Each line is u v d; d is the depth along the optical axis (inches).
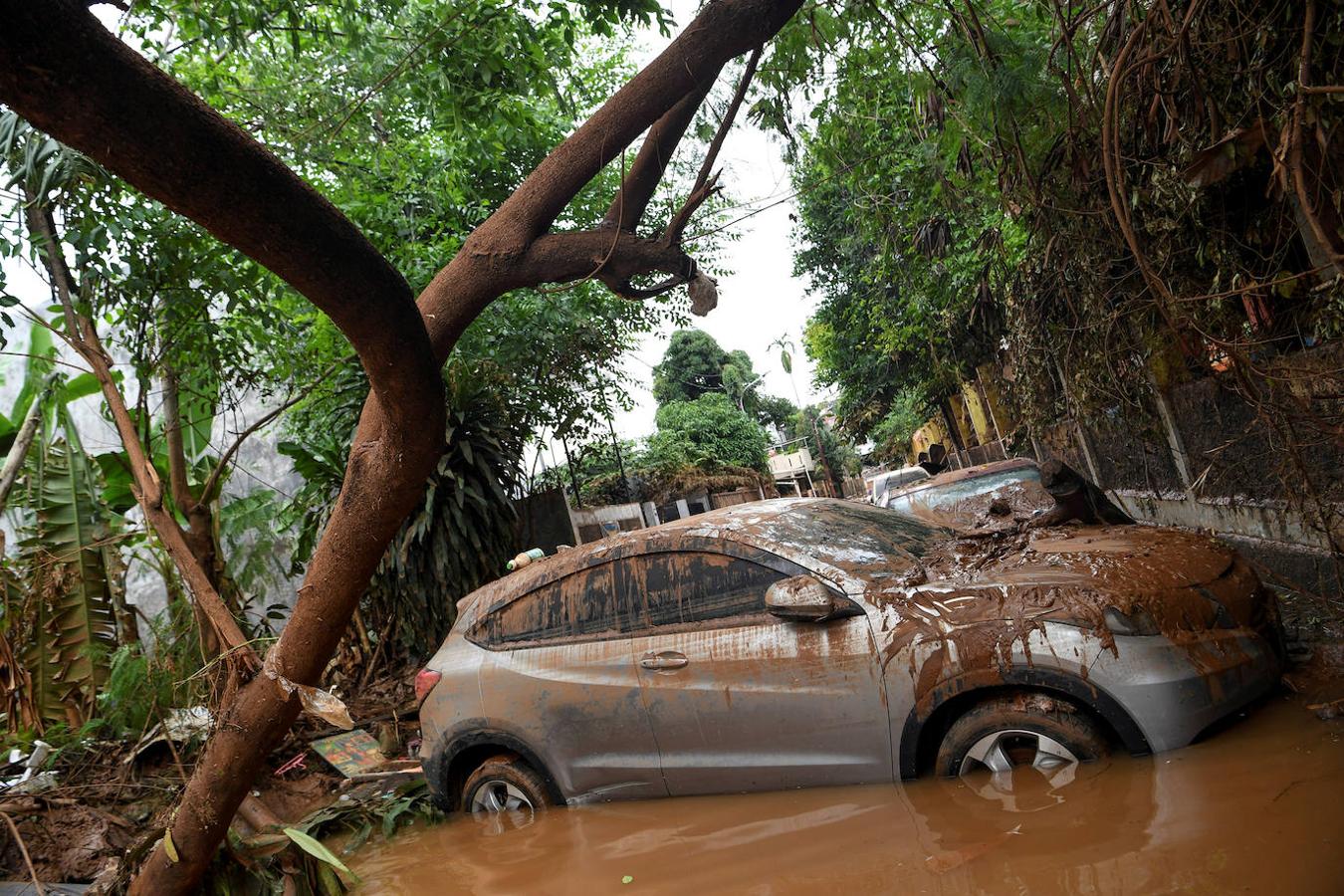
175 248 248.8
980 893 110.6
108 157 91.8
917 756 145.4
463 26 233.6
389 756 286.0
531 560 219.1
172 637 305.6
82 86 85.6
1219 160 155.3
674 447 1258.6
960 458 856.9
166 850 149.9
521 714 187.2
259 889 163.8
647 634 177.5
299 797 256.2
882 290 592.7
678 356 1877.5
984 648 139.1
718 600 172.1
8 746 275.0
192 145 92.5
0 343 211.8
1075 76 194.2
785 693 156.8
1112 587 138.8
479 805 195.8
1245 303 218.4
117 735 275.9
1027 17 232.5
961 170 233.5
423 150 413.4
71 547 317.4
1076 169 189.9
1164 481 343.9
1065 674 132.7
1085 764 132.4
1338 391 185.8
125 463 359.9
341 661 401.4
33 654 299.0
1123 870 106.5
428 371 122.6
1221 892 97.3
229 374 325.7
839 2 201.8
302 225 102.4
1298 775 115.9
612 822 167.5
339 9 255.6
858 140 248.5
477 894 152.3
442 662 204.8
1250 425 210.4
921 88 209.6
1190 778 121.9
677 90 163.0
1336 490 217.8
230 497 490.3
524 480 457.1
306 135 323.0
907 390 896.3
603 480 942.4
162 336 279.3
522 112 269.0
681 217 179.9
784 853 135.6
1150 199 186.9
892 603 152.3
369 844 201.2
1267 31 149.3
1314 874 95.6
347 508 136.6
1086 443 419.5
